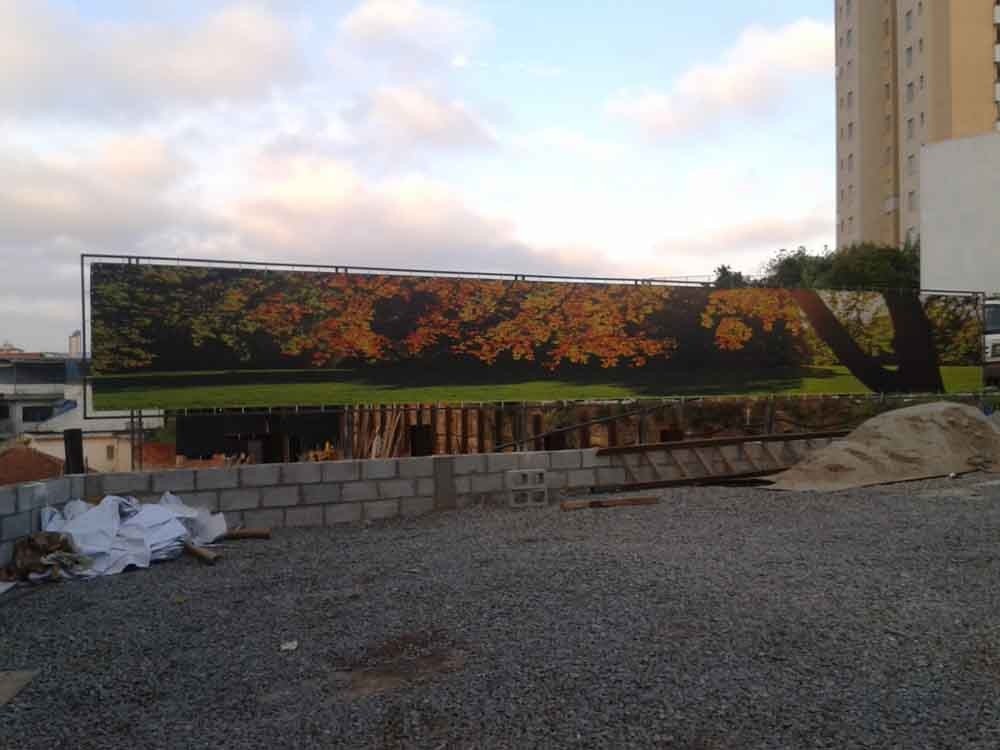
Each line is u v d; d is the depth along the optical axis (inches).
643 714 131.8
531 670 152.9
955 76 1840.6
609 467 433.1
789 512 322.3
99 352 429.1
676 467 452.4
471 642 173.0
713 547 254.1
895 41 2059.5
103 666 175.8
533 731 128.5
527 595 203.5
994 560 228.1
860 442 450.0
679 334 551.2
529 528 313.1
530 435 561.0
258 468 355.3
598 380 529.0
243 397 452.8
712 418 585.6
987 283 1257.4
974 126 1831.9
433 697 143.3
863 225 2142.0
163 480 340.2
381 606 205.6
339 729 133.9
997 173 1256.8
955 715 126.9
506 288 509.4
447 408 528.4
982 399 643.5
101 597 237.6
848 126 2230.6
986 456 454.0
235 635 191.3
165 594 236.4
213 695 154.7
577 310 525.3
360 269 477.7
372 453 743.7
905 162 2005.4
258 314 457.1
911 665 147.5
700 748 120.4
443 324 495.2
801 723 126.3
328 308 470.9
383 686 153.4
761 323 573.9
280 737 132.6
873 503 339.6
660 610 183.3
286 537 333.7
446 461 390.6
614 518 326.3
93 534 284.7
